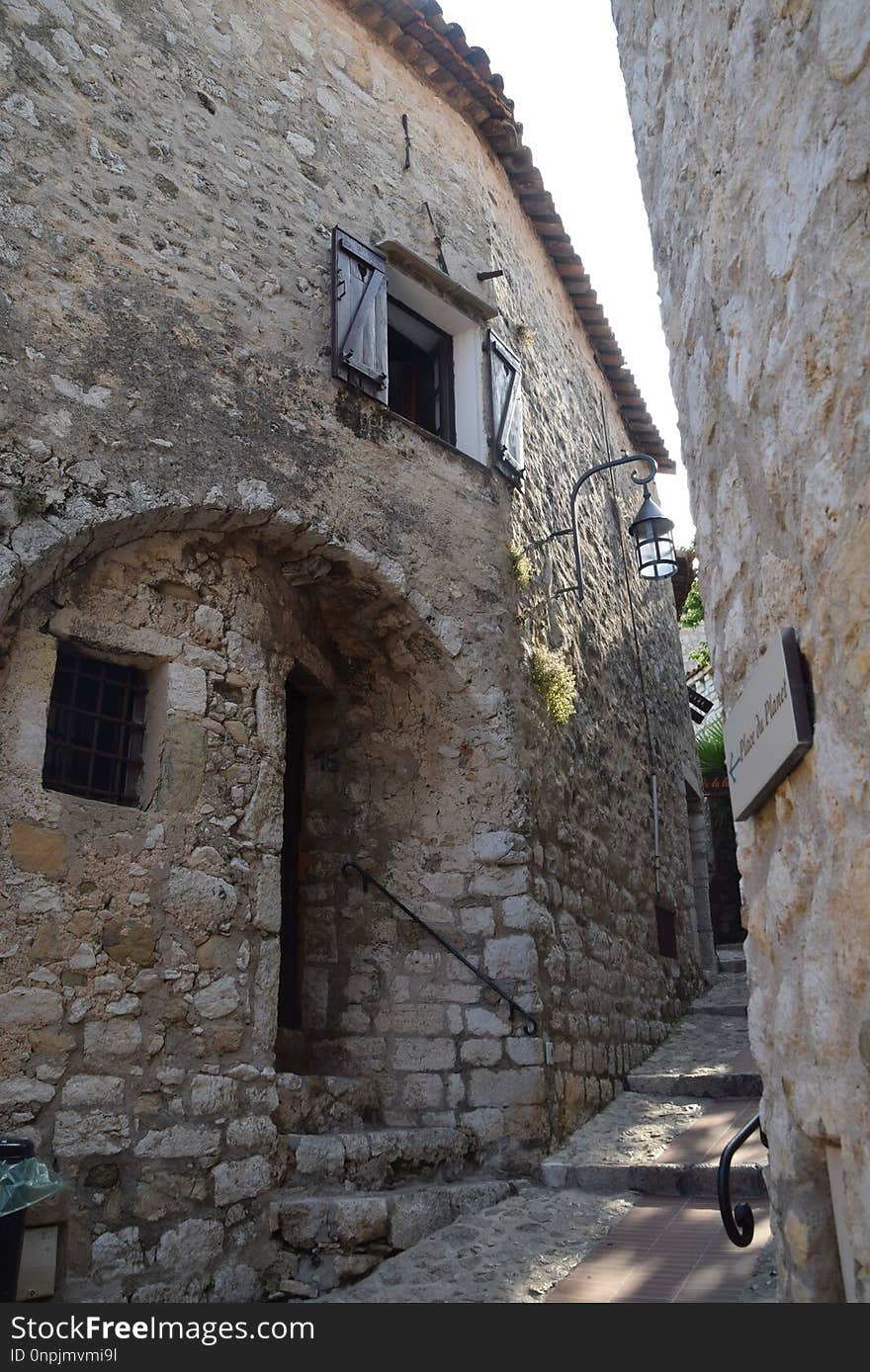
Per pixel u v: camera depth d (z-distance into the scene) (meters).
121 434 5.09
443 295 7.32
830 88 2.21
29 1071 4.17
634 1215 5.01
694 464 3.21
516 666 6.73
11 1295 3.53
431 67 7.89
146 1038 4.55
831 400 2.18
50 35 5.48
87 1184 4.20
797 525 2.38
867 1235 2.03
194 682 5.18
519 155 8.68
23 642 4.61
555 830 6.86
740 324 2.72
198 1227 4.45
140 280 5.45
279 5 6.92
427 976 6.20
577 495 9.08
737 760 2.85
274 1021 5.08
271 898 5.21
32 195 5.13
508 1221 5.11
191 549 5.41
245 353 5.79
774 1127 2.63
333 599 6.21
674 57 3.31
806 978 2.34
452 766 6.46
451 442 7.32
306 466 5.88
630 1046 7.65
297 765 6.60
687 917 10.47
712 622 3.09
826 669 2.21
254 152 6.34
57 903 4.42
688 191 3.18
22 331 4.88
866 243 2.05
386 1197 4.95
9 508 4.56
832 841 2.18
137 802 4.99
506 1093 5.84
